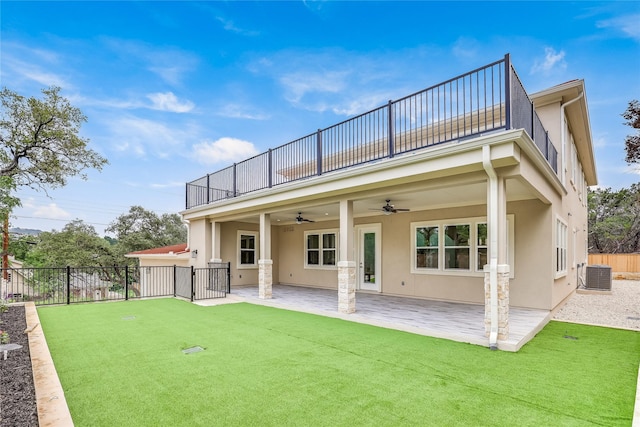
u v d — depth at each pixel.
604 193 28.92
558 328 6.84
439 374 4.26
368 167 6.80
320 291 12.24
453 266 9.61
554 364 4.64
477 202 9.17
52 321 7.46
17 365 4.52
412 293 10.41
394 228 10.98
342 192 7.86
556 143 8.94
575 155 12.57
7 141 12.25
